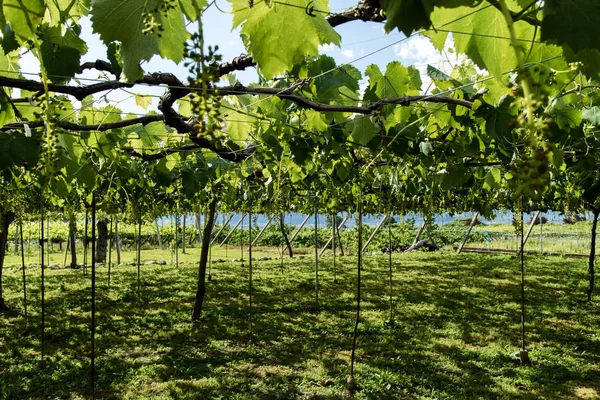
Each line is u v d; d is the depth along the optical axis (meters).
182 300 9.61
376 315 8.16
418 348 6.30
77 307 8.83
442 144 3.70
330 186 7.75
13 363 5.73
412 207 10.59
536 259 16.38
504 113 2.35
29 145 1.97
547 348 6.28
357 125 2.70
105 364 5.70
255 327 7.41
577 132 3.16
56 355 6.02
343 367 5.57
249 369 5.57
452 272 13.41
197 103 0.69
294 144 3.62
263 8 0.98
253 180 7.10
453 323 7.57
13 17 0.91
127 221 9.80
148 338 6.82
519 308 8.65
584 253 17.53
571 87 1.84
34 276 13.02
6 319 7.82
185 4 0.98
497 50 0.99
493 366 5.65
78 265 16.00
